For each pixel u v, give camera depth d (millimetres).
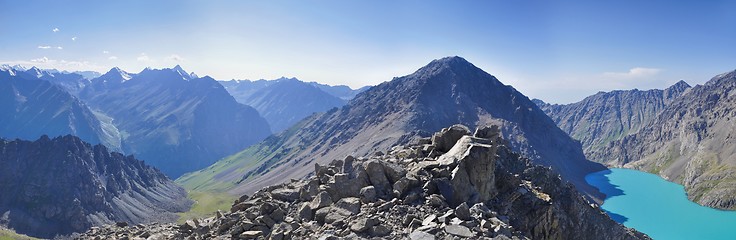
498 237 26703
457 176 34875
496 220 29172
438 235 26812
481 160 37094
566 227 57156
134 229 43656
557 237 42844
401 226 28781
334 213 31453
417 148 46469
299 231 30047
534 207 39875
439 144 44938
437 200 31875
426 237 26250
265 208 34062
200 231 36125
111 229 44375
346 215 31062
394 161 41094
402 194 33688
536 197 41031
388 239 26969
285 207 35156
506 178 41625
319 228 30219
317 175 41281
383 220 29312
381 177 35562
